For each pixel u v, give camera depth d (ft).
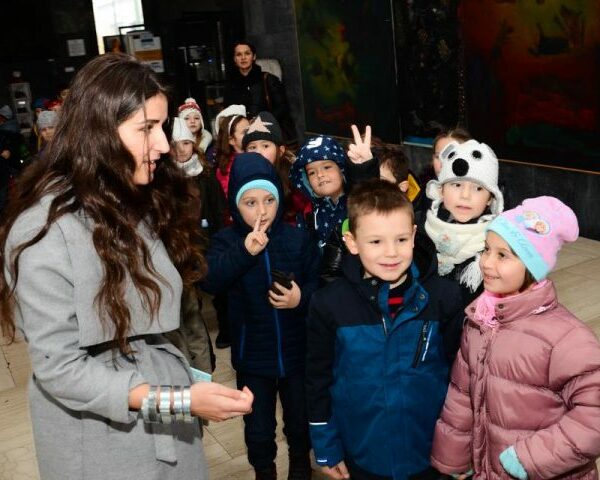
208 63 37.93
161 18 40.52
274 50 34.60
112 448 4.71
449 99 22.89
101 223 4.43
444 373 6.61
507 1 19.65
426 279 6.46
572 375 5.24
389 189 6.27
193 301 6.54
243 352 8.30
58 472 4.75
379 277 6.24
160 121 4.69
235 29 38.91
